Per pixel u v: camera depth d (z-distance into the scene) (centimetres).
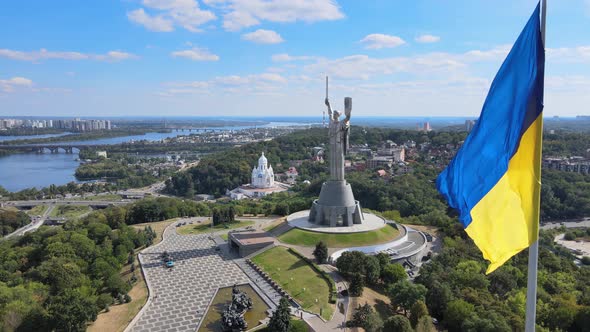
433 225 17575
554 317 9006
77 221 17900
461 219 3875
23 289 9750
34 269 11631
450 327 9150
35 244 15088
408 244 13900
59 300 8438
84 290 9762
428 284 10388
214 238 14800
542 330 8244
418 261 13475
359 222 14638
